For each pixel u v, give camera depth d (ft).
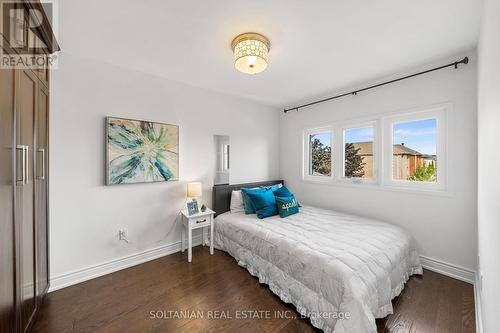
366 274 4.96
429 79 7.41
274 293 6.27
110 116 7.40
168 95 8.80
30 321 4.55
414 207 7.86
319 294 5.10
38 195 5.03
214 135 10.35
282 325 5.14
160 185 8.67
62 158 6.57
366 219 8.54
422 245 7.68
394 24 5.29
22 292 4.14
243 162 11.56
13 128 3.67
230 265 8.05
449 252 7.13
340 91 10.05
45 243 5.66
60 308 5.66
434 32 5.63
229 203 10.50
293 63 7.34
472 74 6.57
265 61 5.93
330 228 7.41
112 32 5.61
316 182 11.25
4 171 3.43
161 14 4.91
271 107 12.86
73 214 6.79
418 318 5.27
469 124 6.66
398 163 8.43
